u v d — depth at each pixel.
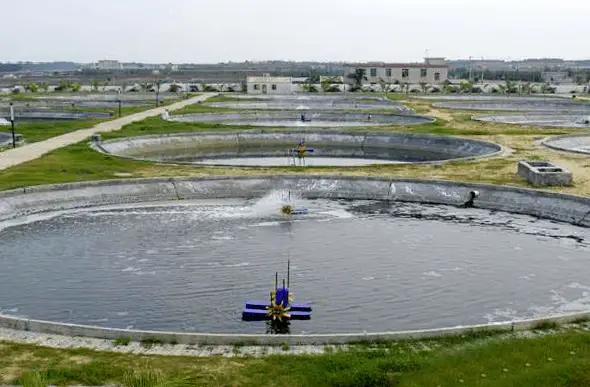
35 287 23.30
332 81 158.12
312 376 13.78
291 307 21.09
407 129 66.56
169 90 140.00
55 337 15.78
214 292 22.81
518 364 14.34
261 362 14.46
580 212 33.09
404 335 15.93
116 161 43.97
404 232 31.05
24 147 49.03
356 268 25.56
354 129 66.19
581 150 52.88
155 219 32.78
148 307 21.47
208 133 62.56
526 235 30.77
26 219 32.34
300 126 75.56
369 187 38.62
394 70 159.75
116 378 13.63
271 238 29.64
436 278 24.53
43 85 150.00
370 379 13.62
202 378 13.64
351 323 20.25
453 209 35.91
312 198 38.16
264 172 41.59
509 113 86.19
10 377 13.51
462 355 14.84
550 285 23.97
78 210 34.25
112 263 25.91
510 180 39.31
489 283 24.06
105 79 197.38
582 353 14.87
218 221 32.53
